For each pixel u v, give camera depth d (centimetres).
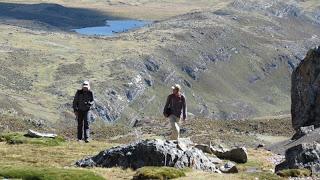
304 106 8900
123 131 17625
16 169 3059
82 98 4897
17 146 4562
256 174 3281
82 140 4988
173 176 3102
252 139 14825
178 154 3538
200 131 15962
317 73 8712
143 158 3512
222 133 15688
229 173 3472
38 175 2938
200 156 3659
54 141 4862
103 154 3653
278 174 3288
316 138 5916
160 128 17950
